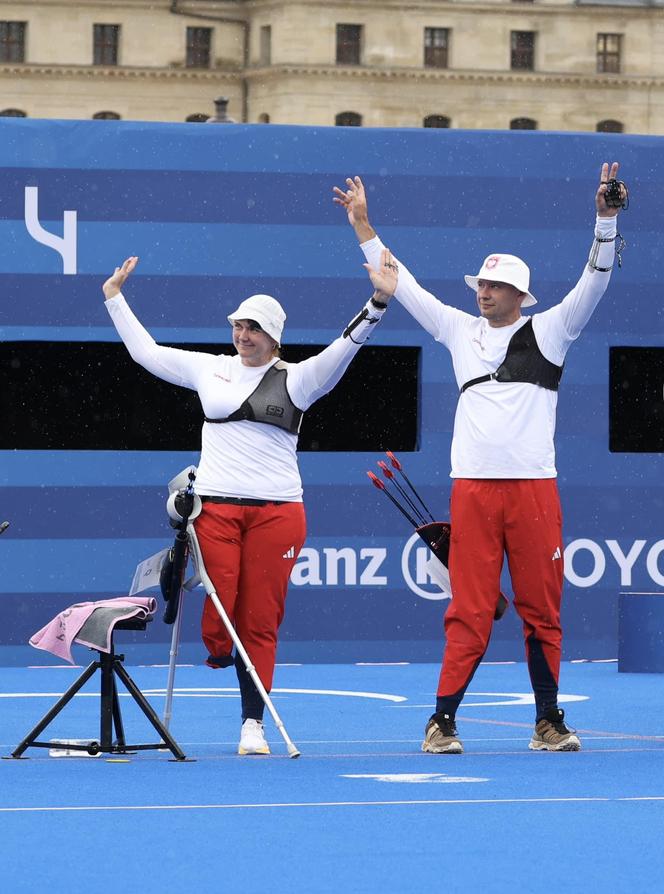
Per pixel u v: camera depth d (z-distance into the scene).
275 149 29.81
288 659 29.83
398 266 18.95
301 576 29.86
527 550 18.47
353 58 176.75
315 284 29.95
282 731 17.91
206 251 29.62
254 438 18.34
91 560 29.38
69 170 29.38
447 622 18.61
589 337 30.77
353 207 18.95
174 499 18.09
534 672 18.72
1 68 172.50
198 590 29.61
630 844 12.59
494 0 178.50
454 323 18.80
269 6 175.50
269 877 11.39
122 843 12.57
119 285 19.25
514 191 30.44
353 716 22.27
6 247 29.19
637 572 30.91
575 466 30.73
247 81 177.75
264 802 14.51
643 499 30.91
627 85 181.38
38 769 16.61
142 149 29.52
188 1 175.75
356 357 32.62
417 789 15.32
